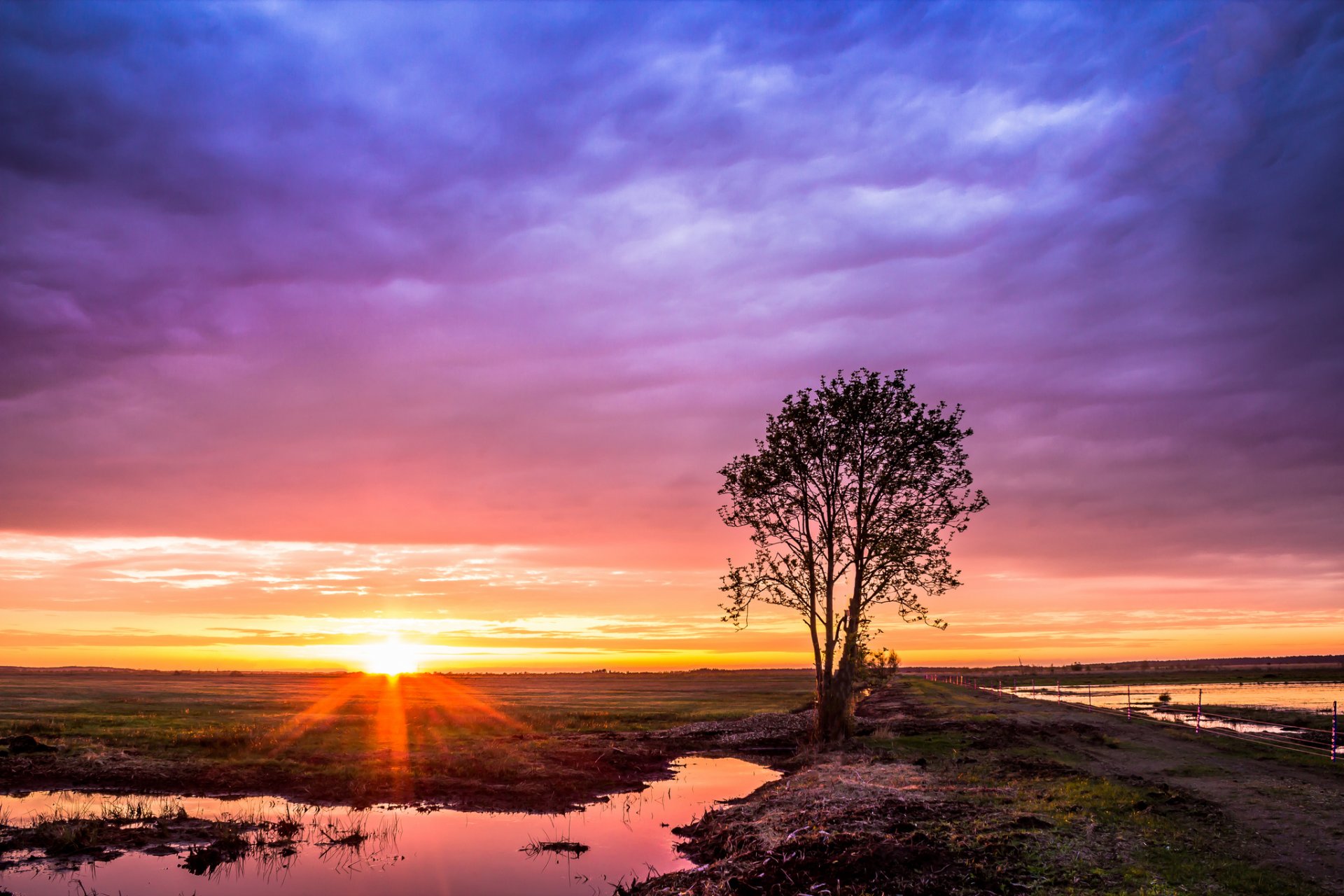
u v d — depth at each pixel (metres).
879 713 50.72
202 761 30.44
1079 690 89.06
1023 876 12.25
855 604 34.62
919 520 34.44
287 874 17.06
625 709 66.12
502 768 29.31
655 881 14.57
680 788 27.72
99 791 26.34
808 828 15.72
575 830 21.03
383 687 127.06
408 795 25.69
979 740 31.30
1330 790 19.12
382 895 15.51
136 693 83.75
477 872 16.95
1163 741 30.86
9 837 19.81
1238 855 13.32
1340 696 74.62
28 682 117.12
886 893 11.68
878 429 34.62
